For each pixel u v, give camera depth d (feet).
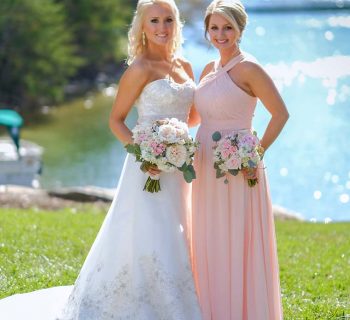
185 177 16.05
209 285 16.88
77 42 119.03
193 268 17.22
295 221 34.88
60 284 21.31
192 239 17.07
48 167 63.62
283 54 127.65
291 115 78.69
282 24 185.16
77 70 118.32
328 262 24.82
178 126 15.97
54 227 28.55
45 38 99.91
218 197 16.66
